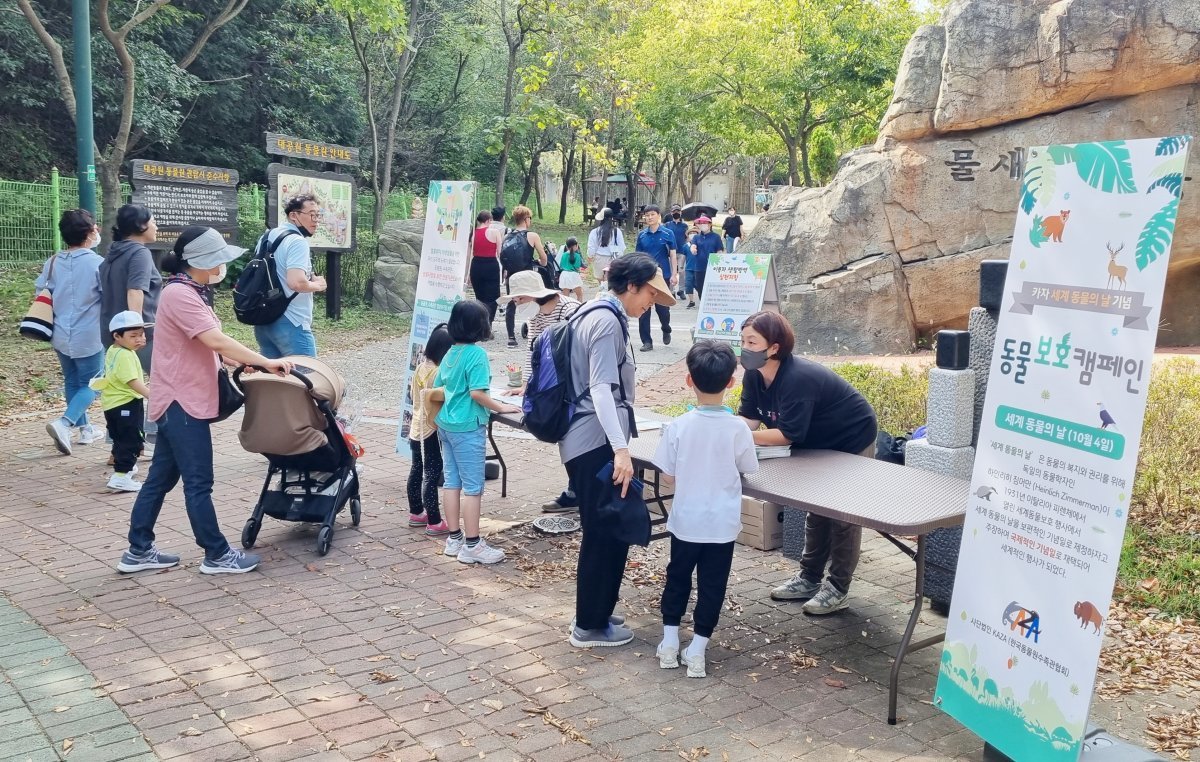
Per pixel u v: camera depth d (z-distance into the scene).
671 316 17.69
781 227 13.12
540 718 3.85
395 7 17.80
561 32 23.31
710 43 25.34
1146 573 5.15
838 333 12.45
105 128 21.41
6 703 3.95
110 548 5.88
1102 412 2.94
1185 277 12.14
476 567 5.56
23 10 11.83
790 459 4.71
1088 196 3.02
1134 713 3.87
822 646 4.55
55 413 9.58
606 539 4.37
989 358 4.92
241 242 17.33
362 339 14.48
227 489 7.10
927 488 4.17
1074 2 10.92
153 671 4.25
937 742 3.67
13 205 16.14
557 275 14.09
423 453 6.19
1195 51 10.62
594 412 4.35
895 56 23.06
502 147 23.47
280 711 3.89
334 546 5.92
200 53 21.86
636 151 40.31
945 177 11.95
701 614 4.21
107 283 7.47
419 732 3.73
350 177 15.55
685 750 3.60
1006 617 3.31
